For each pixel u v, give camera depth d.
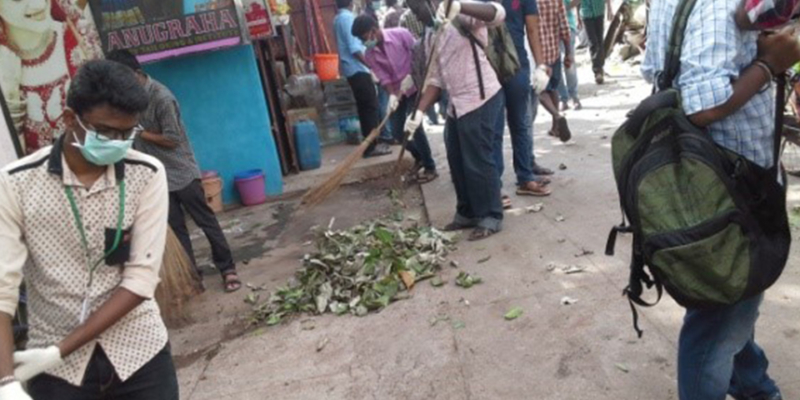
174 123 4.62
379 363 3.56
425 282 4.45
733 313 2.16
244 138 7.36
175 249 3.85
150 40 6.42
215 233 4.97
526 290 4.08
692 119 2.06
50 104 5.76
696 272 2.00
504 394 3.10
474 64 4.71
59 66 5.86
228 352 4.01
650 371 3.08
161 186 2.09
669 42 2.15
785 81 2.13
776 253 2.08
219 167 7.40
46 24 5.75
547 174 6.35
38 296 2.06
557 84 6.72
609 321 3.55
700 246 1.96
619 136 2.22
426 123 10.59
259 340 4.09
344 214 6.59
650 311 3.58
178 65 7.08
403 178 7.30
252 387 3.56
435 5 4.98
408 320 3.97
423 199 6.50
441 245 4.90
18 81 5.48
